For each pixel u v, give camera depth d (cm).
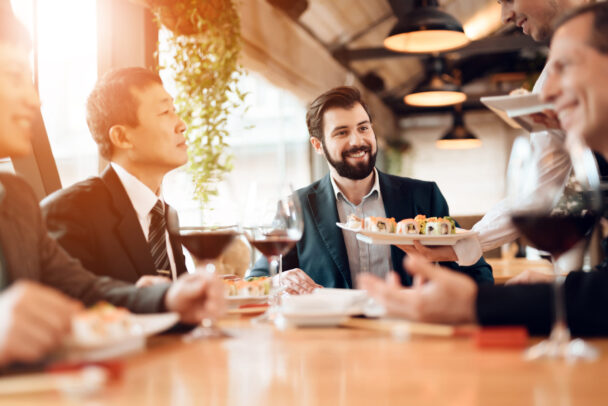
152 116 184
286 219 130
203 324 107
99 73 318
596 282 93
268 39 557
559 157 91
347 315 114
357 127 236
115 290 114
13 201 114
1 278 104
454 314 95
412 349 86
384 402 59
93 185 173
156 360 82
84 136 304
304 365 77
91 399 62
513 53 988
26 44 106
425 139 1270
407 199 242
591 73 103
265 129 769
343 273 227
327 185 243
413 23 465
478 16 840
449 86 692
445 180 1248
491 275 231
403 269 229
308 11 630
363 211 244
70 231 160
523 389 62
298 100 685
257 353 86
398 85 1083
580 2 240
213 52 315
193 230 118
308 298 116
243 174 757
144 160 186
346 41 784
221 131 321
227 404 60
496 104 156
